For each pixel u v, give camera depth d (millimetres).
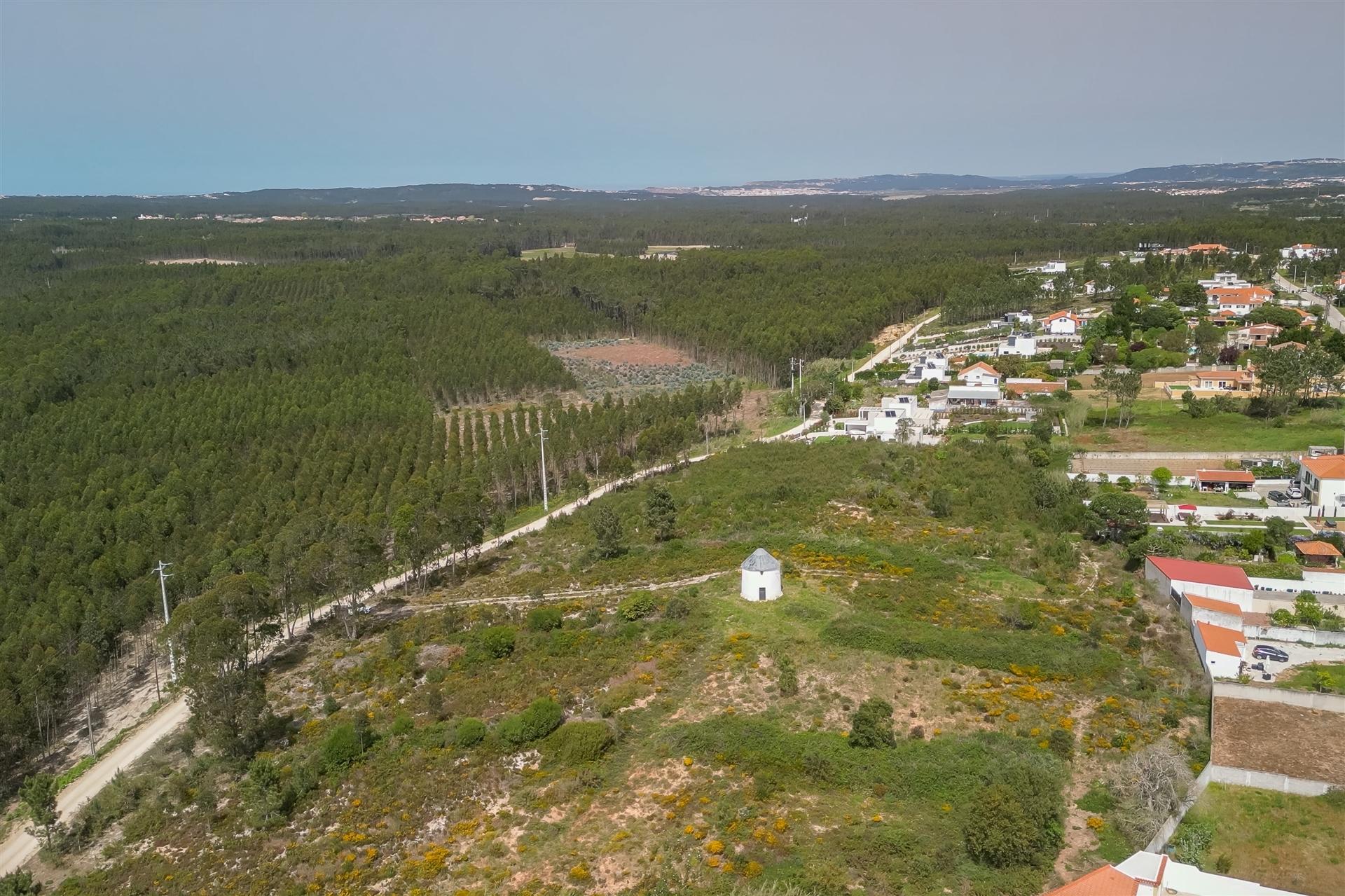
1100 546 98688
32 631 87125
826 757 60688
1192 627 77812
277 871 54688
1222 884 47406
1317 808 55375
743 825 55438
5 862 61250
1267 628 77375
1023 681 70188
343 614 93000
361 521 110812
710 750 62562
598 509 118125
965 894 49875
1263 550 96000
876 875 51219
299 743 68375
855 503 113062
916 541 100625
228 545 104688
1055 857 52625
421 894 51438
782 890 49500
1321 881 50719
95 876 56500
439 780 61875
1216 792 57250
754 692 69875
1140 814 54906
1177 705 66500
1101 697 67875
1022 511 108000
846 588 87375
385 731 68062
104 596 95000
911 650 73500
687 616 82062
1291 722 63656
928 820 55719
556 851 54375
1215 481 115000
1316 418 137875
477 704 70625
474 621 87062
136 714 81562
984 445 131750
